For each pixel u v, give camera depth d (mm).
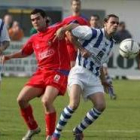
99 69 27672
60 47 28672
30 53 29781
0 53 30859
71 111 26891
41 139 29938
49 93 28000
